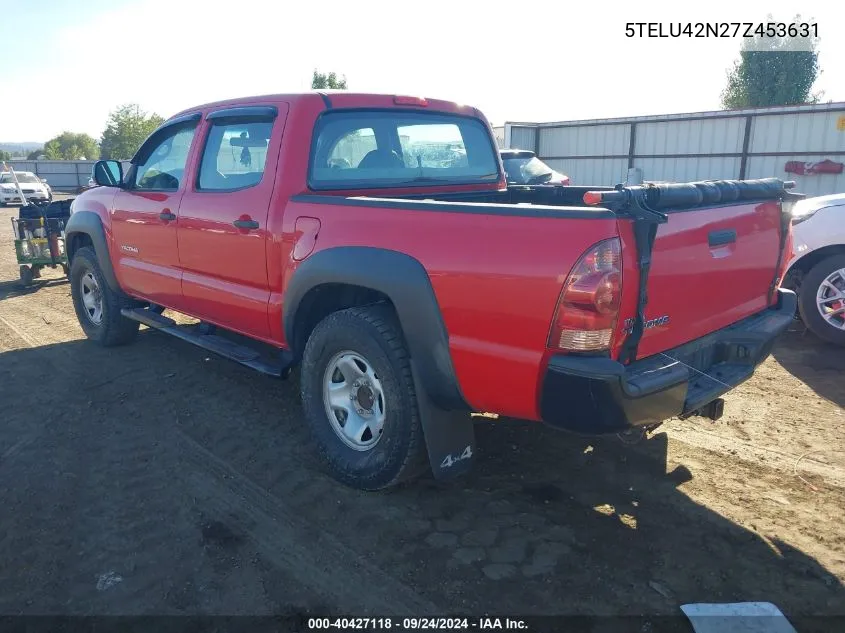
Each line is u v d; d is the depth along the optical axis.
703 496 3.55
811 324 6.07
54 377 5.39
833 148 16.38
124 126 56.22
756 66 28.34
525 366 2.82
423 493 3.60
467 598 2.79
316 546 3.15
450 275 3.00
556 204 4.79
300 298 3.69
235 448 4.14
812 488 3.62
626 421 2.75
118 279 5.65
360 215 3.40
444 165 4.71
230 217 4.17
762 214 3.63
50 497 3.59
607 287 2.62
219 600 2.79
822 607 2.71
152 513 3.44
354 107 4.12
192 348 6.14
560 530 3.26
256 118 4.12
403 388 3.29
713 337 3.44
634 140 20.19
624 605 2.74
